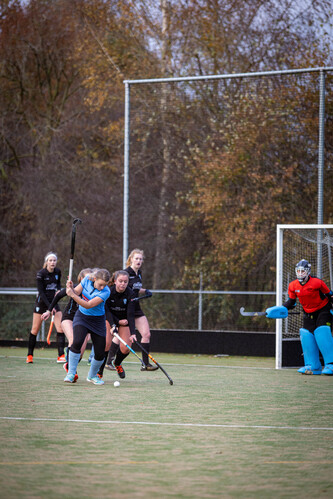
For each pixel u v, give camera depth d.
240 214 50.00
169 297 52.09
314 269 40.81
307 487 13.50
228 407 23.44
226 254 50.09
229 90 50.50
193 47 67.38
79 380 30.36
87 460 15.48
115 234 67.88
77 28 75.44
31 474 14.17
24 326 55.16
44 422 20.06
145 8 70.56
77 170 73.81
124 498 12.60
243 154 50.00
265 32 64.31
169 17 68.88
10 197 77.19
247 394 26.84
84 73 74.19
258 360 42.75
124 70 71.56
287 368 37.56
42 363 38.25
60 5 76.38
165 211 53.06
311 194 48.06
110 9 72.88
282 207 48.97
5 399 24.55
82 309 28.73
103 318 28.66
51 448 16.62
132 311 30.41
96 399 24.72
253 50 64.50
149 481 13.80
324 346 34.47
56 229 73.44
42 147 77.81
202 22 66.50
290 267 40.81
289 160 48.78
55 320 38.31
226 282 50.16
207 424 20.14
